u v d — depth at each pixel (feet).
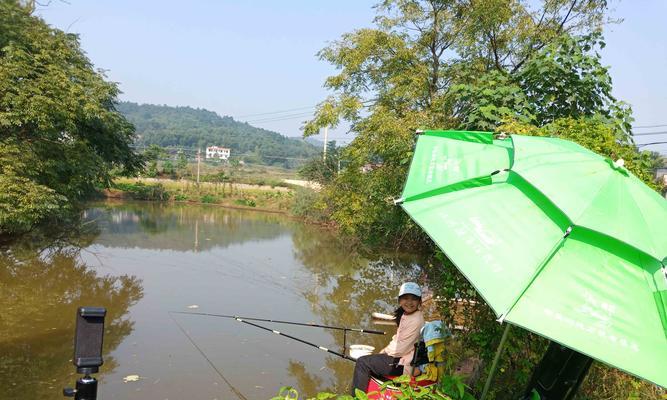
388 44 47.47
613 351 7.56
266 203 134.92
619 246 8.71
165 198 139.85
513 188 10.04
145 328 28.89
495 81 26.03
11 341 25.80
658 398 14.52
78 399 9.60
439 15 47.60
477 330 15.06
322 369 23.53
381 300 37.35
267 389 21.22
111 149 69.77
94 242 58.18
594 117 22.24
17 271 41.57
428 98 47.52
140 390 20.72
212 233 73.72
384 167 45.50
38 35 53.52
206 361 24.08
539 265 8.50
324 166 97.45
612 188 9.68
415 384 13.16
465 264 8.67
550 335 7.65
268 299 36.76
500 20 42.80
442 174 11.12
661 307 8.14
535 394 11.75
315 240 70.74
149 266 46.70
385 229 49.26
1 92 47.37
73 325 28.81
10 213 43.91
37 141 50.34
